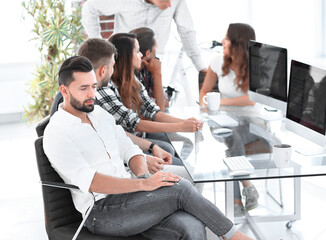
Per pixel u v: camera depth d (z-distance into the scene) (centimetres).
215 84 411
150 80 393
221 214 232
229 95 403
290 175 242
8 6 610
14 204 397
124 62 331
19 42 620
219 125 333
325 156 268
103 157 249
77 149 237
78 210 242
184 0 506
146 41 381
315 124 284
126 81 333
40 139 238
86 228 244
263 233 328
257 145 290
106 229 236
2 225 361
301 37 683
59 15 525
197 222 229
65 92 242
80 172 230
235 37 390
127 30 505
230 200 287
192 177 244
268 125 330
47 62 539
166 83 526
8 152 516
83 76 237
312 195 384
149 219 230
